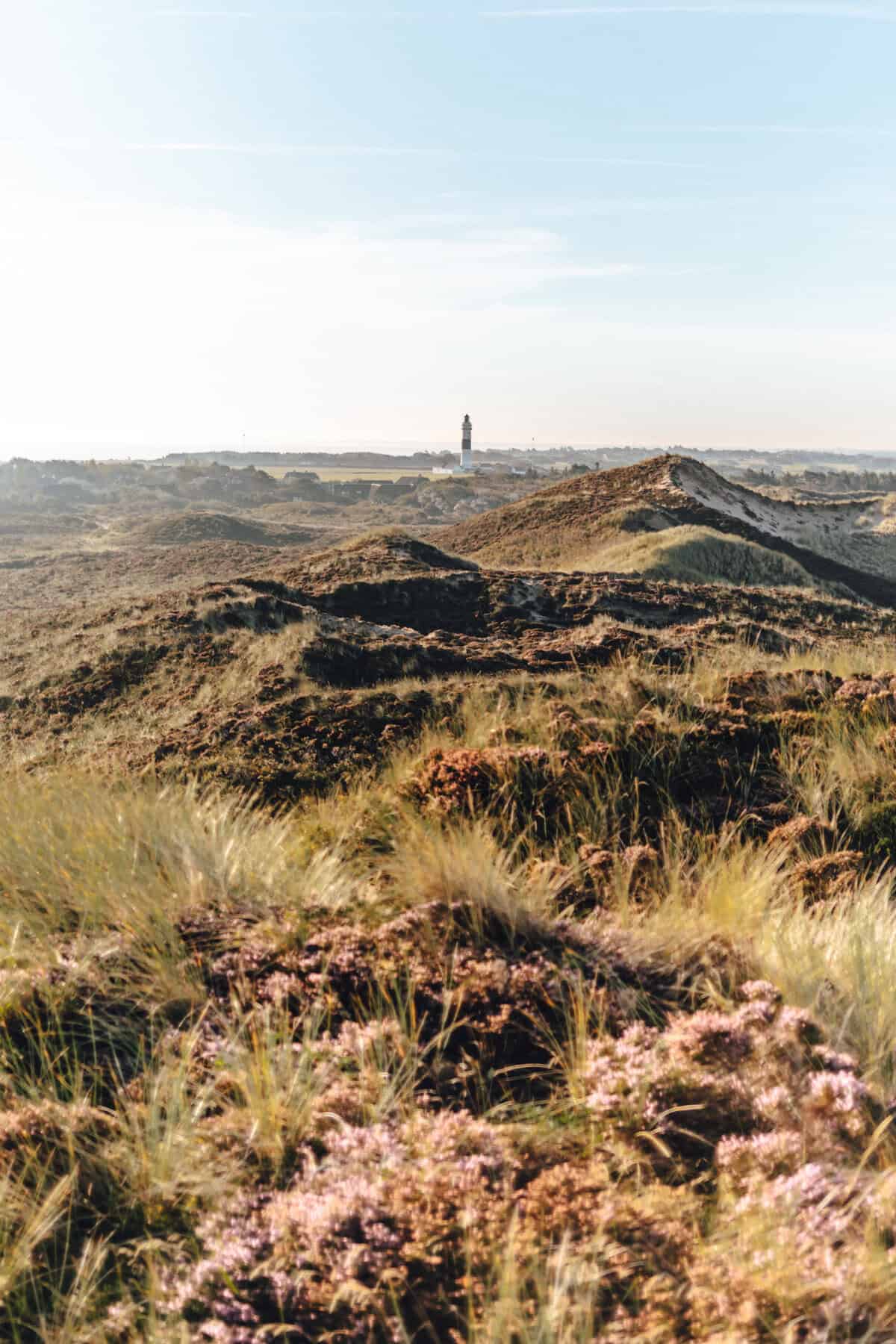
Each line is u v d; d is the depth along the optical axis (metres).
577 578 26.88
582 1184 2.09
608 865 4.15
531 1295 1.83
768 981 2.94
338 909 3.56
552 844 4.62
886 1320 1.70
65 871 3.81
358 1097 2.46
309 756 8.73
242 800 7.01
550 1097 2.54
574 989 2.90
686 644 16.05
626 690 6.79
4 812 4.93
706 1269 1.81
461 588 24.56
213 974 3.18
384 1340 1.79
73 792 5.66
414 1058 2.65
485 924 3.33
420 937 3.22
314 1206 2.09
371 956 3.14
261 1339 1.82
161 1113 2.50
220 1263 1.99
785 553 45.88
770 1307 1.73
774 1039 2.53
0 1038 2.88
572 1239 1.95
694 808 5.11
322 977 3.01
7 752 12.88
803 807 5.11
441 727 8.53
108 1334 1.91
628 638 15.78
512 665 14.64
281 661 14.46
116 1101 2.56
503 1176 2.15
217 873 3.79
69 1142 2.36
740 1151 2.15
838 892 4.02
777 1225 1.89
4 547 81.94
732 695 6.83
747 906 3.55
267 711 10.56
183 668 15.56
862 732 5.88
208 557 64.69
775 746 5.84
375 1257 1.93
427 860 3.72
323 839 4.72
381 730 9.30
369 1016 2.88
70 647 18.19
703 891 3.85
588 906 3.88
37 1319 1.97
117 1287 2.03
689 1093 2.38
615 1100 2.33
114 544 85.44
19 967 3.22
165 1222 2.21
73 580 55.97
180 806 4.98
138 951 3.24
